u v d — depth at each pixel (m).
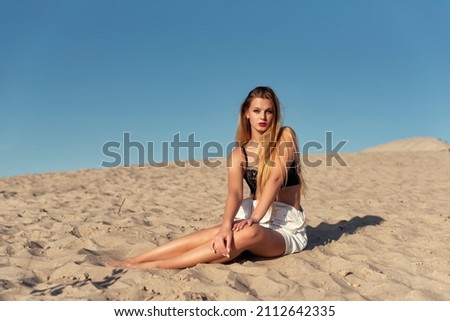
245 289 3.36
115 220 5.75
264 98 4.01
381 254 4.28
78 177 12.25
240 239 3.68
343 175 11.91
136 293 3.25
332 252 4.37
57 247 4.44
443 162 15.23
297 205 4.23
